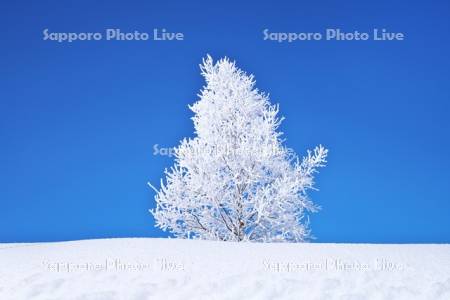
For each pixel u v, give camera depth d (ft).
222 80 52.06
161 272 22.54
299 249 29.01
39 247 31.86
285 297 19.27
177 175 51.03
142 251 28.07
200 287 20.18
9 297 19.35
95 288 20.21
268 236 51.11
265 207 48.98
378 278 21.76
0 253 29.60
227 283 20.76
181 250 28.43
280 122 50.72
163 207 51.19
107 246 30.50
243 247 29.91
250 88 52.42
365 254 27.17
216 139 49.90
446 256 27.17
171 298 19.16
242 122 50.37
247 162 49.26
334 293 19.69
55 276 22.04
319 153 49.60
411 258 26.21
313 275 22.07
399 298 19.26
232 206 50.08
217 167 49.90
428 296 19.45
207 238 50.88
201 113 51.39
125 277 21.76
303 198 50.34
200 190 50.44
